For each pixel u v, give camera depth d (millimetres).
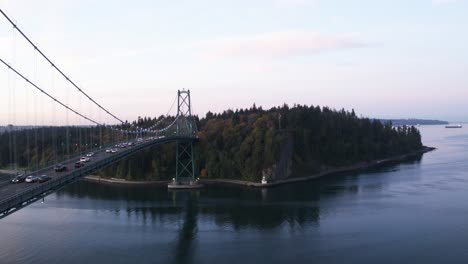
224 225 67438
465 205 75938
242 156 117062
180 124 130000
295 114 139875
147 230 65000
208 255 53875
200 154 124188
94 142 125125
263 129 123438
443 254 51938
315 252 53812
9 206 37656
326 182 110688
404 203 78812
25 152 107375
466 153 187125
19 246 57125
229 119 140875
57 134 124500
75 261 51844
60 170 64188
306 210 75938
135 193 100062
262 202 84938
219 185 112188
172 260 52219
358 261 50500
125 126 123438
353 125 164750
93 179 124625
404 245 55312
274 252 54250
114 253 54688
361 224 65438
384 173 124250
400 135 192000
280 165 115875
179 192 101500
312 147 136250
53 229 65312
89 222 69562
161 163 122125
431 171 124625
